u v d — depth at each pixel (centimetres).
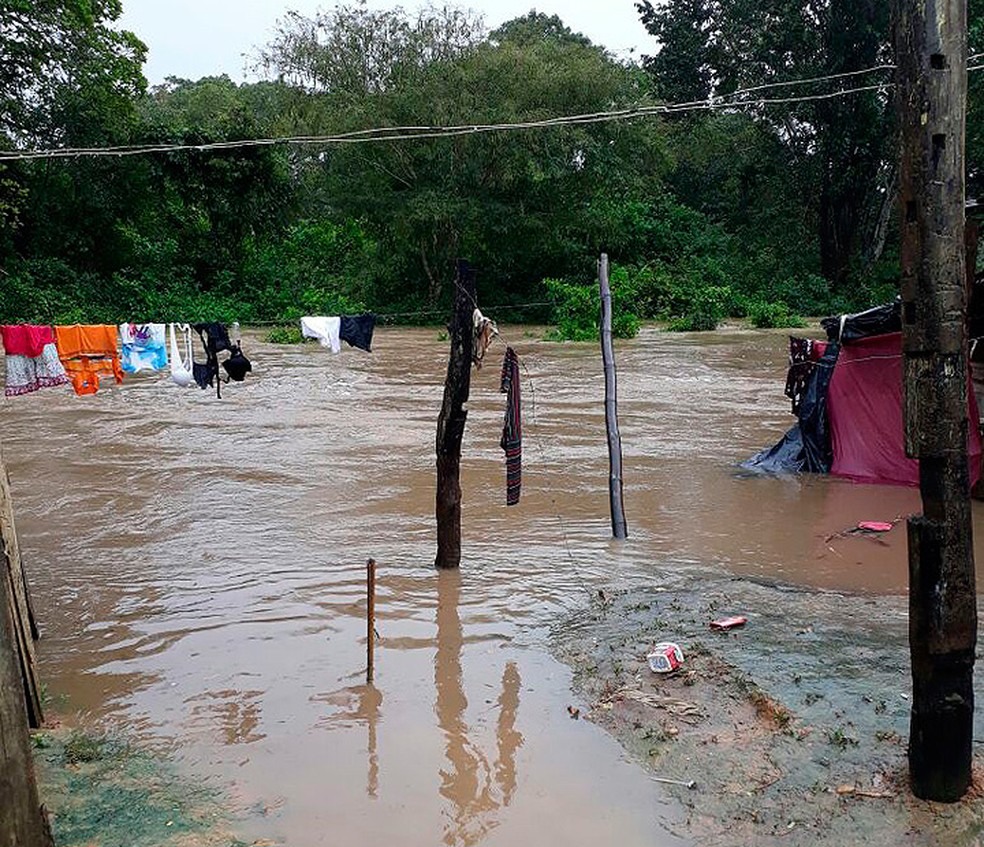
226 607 771
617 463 953
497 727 571
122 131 3534
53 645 700
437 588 809
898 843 445
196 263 4159
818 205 4675
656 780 510
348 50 3869
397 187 3950
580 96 3653
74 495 1142
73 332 821
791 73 3978
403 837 464
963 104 422
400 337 3244
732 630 707
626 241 4403
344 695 614
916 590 457
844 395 1227
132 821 470
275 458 1330
